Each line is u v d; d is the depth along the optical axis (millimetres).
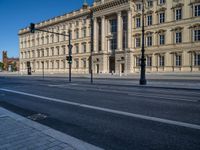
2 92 18031
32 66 88438
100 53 57438
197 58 40750
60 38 73125
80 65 66125
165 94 15266
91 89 19703
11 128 6441
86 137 5914
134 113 8711
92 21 61281
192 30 41281
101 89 19625
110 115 8469
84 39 64375
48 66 79375
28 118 8367
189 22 41500
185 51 42312
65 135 5809
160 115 8258
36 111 9711
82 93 16359
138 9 49969
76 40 67188
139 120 7559
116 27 55125
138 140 5555
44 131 6148
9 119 7664
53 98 13844
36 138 5500
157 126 6770
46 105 11242
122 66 52750
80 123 7422
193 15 41000
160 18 46375
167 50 45125
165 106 10203
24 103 12039
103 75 50062
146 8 48625
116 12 53688
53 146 4922
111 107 10172
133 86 23000
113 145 5254
